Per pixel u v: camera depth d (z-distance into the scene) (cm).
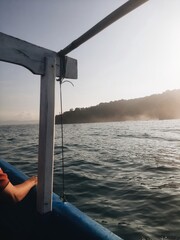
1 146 2756
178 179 1086
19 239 227
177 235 536
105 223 605
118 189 912
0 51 215
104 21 196
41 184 247
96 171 1266
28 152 2088
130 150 2300
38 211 251
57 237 220
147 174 1202
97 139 3862
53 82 249
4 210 267
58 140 3662
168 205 725
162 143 3077
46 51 249
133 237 531
